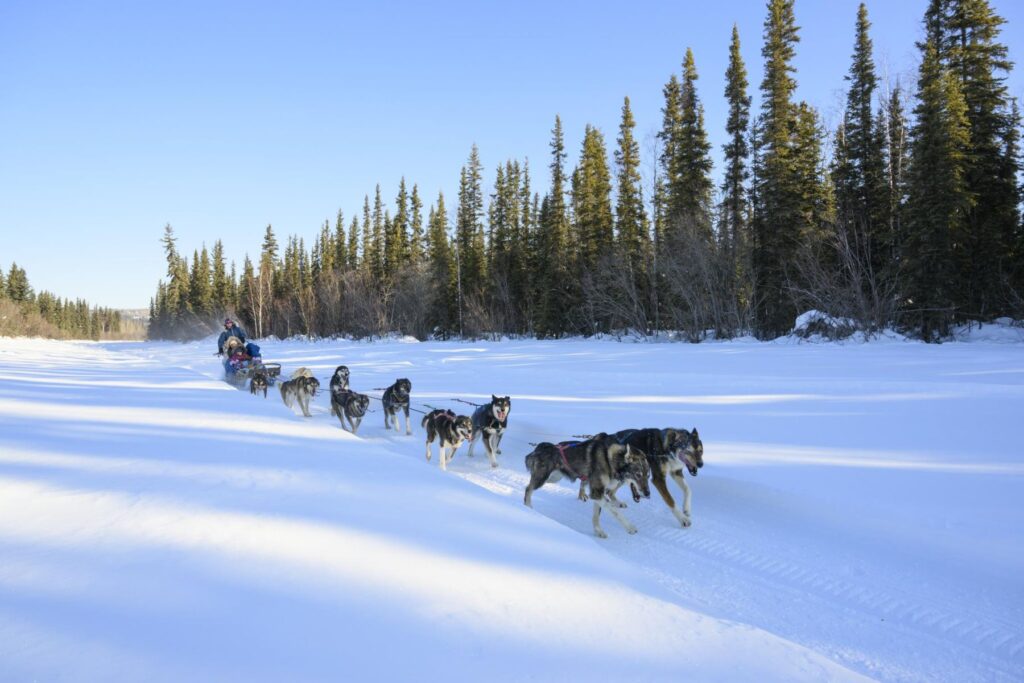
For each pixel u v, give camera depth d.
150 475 5.42
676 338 36.16
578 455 6.60
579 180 50.62
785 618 4.33
